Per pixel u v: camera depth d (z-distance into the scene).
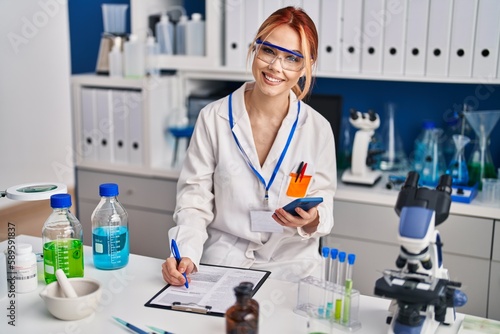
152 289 1.64
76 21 3.64
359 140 2.73
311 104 3.01
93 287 1.52
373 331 1.44
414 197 1.40
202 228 1.98
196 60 3.03
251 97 2.07
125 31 3.45
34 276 1.64
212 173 2.09
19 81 4.66
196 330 1.43
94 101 3.12
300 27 1.90
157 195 3.05
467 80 2.57
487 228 2.47
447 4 2.54
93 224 1.78
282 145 2.02
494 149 2.90
